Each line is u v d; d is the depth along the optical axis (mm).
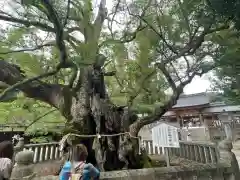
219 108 20625
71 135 5227
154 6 5391
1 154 2848
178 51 5539
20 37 4738
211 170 4590
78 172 2762
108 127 6000
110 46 6250
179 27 5184
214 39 4852
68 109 6387
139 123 6055
